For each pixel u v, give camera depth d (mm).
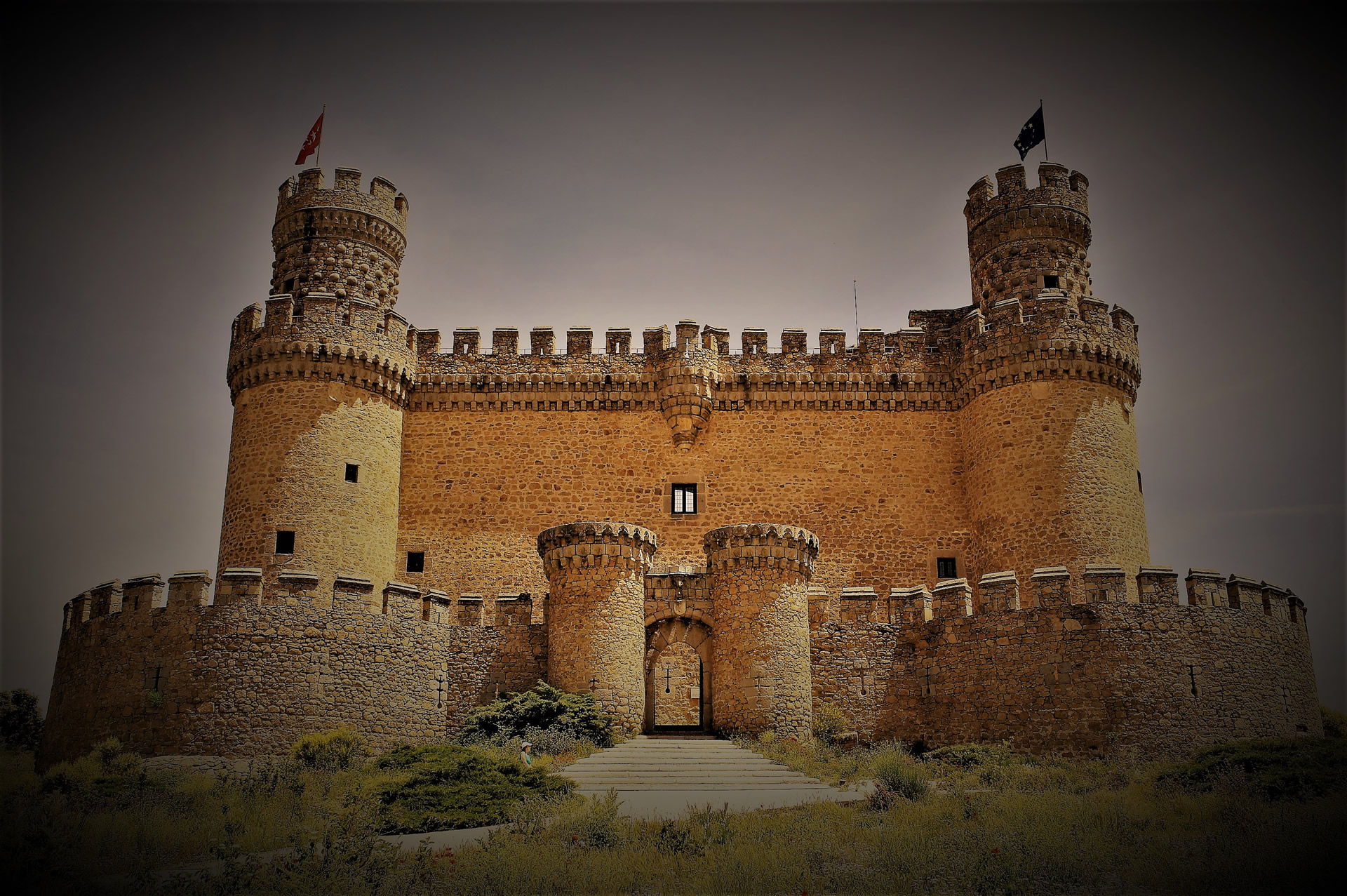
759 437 44094
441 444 43750
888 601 35531
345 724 30984
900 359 44844
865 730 34188
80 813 23266
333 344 41062
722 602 34875
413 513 42875
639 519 42938
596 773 28656
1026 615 32344
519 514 42938
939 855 19859
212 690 30094
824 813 23547
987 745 31438
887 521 43000
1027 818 22578
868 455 43844
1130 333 42438
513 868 19125
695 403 43719
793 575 34875
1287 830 20766
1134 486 40719
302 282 43531
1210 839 20672
